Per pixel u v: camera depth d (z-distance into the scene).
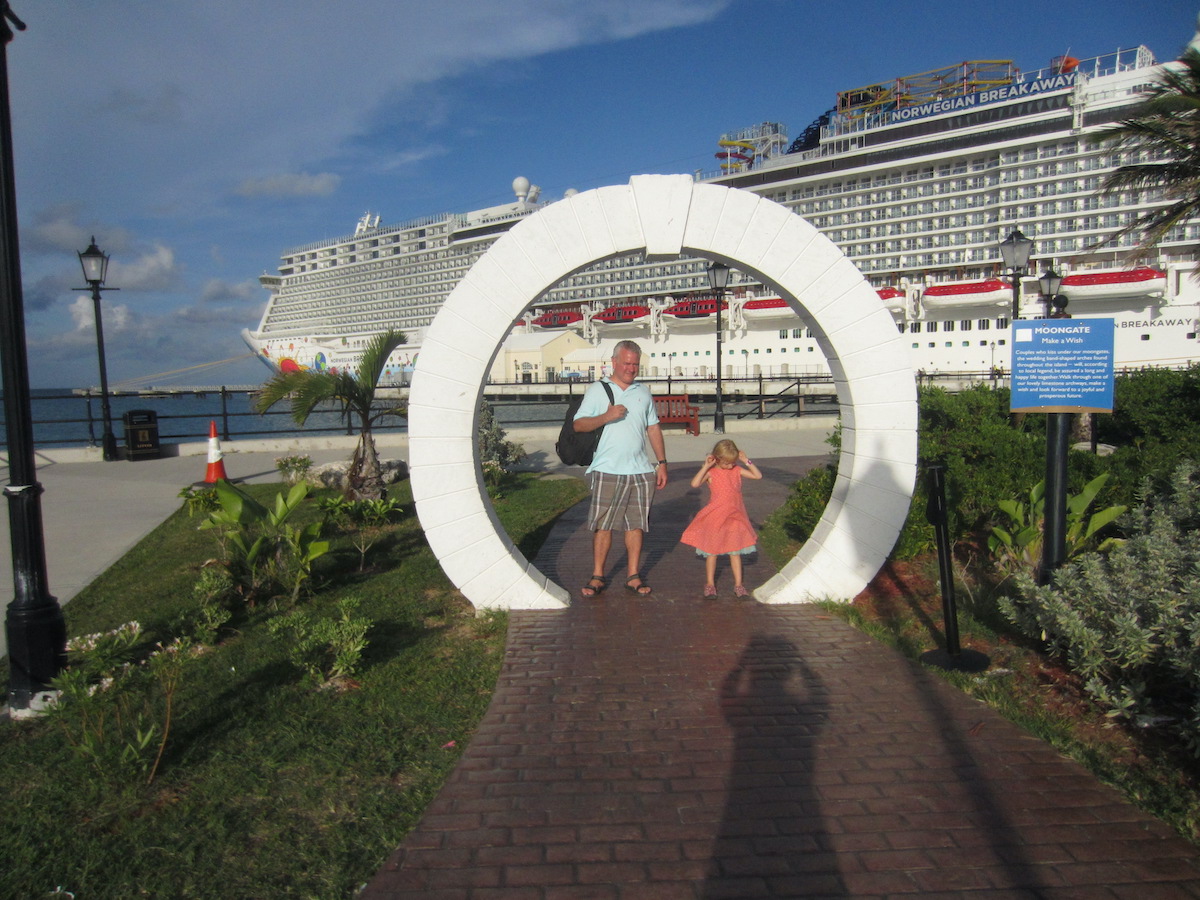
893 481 4.68
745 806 2.65
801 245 4.58
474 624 4.65
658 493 9.35
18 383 3.55
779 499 8.92
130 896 2.27
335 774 2.92
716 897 2.19
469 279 4.61
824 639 4.28
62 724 3.13
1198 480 5.32
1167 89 11.45
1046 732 3.12
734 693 3.59
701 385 41.25
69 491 9.83
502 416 29.98
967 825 2.52
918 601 4.95
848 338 4.61
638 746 3.09
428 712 3.45
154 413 13.13
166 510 8.54
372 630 4.55
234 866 2.39
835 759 2.96
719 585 5.41
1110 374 4.21
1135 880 2.23
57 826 2.63
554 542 6.92
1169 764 2.86
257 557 5.36
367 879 2.32
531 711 3.43
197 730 3.28
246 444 13.85
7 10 3.35
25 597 3.59
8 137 3.46
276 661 4.06
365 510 7.25
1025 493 5.84
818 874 2.29
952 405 6.82
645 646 4.21
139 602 5.16
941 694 3.54
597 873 2.31
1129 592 3.45
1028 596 3.89
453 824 2.57
